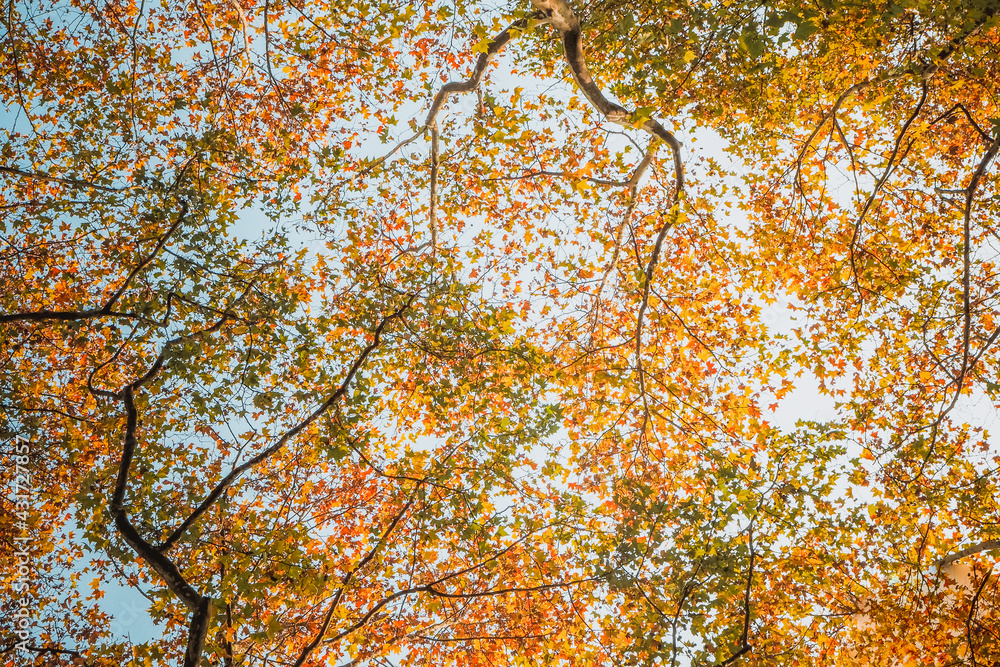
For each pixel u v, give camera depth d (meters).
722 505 7.55
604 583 7.83
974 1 6.24
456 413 9.86
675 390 10.52
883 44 7.76
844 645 8.48
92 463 8.26
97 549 7.27
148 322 7.57
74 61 9.55
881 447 9.34
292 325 8.23
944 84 8.51
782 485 8.64
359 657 8.23
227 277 8.33
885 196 10.54
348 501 9.34
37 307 8.45
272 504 8.67
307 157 10.77
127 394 6.82
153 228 8.32
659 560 7.63
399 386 9.61
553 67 10.66
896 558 8.73
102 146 8.41
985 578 7.56
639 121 8.38
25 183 8.82
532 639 8.42
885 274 10.04
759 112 9.67
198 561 8.08
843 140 8.42
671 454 10.35
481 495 8.67
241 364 8.14
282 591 7.41
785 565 8.66
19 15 8.52
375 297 9.17
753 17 7.09
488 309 9.44
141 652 6.82
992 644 7.88
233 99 10.95
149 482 7.39
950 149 10.05
